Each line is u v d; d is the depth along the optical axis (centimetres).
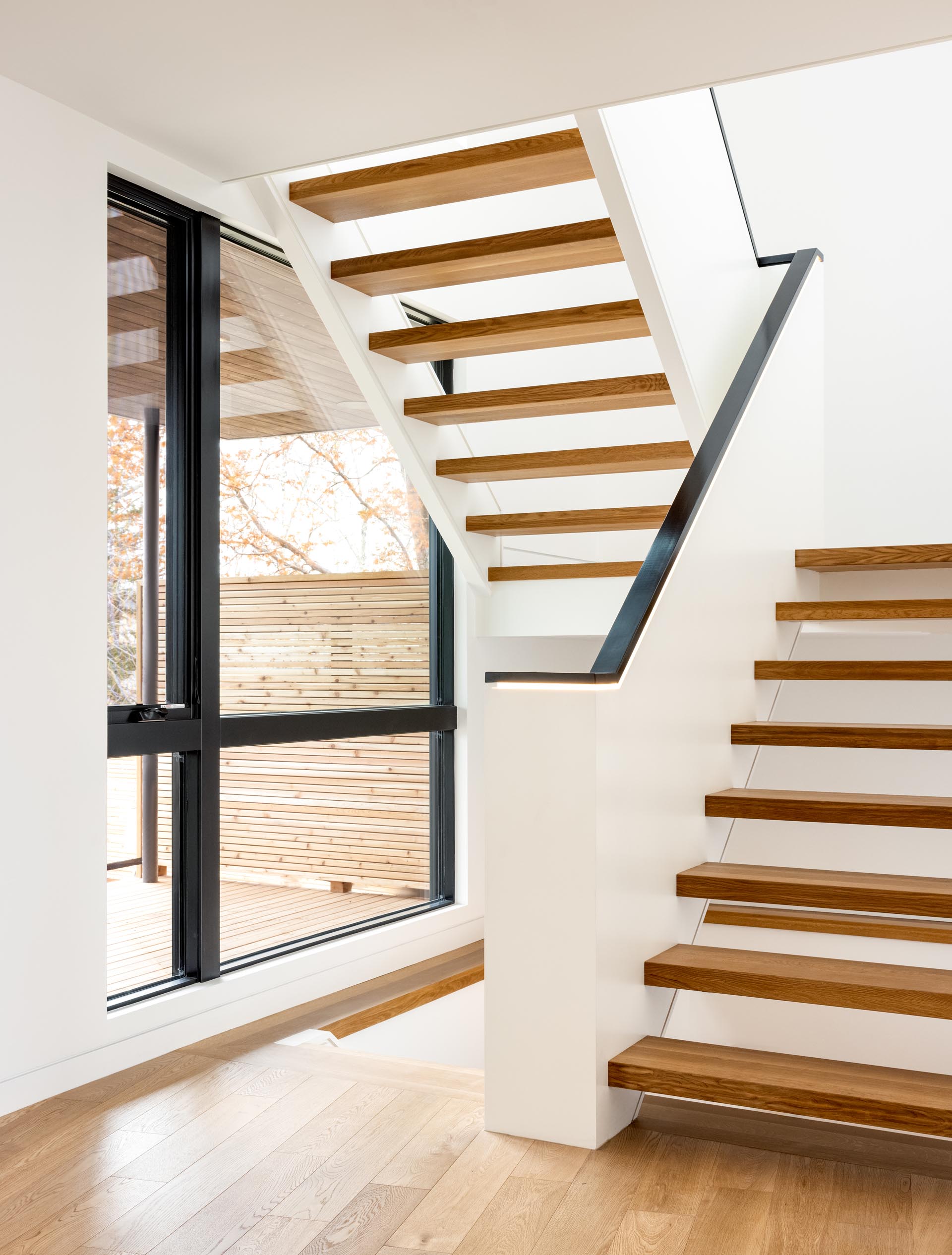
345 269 386
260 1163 252
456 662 520
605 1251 211
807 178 604
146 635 360
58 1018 302
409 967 469
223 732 386
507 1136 267
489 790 271
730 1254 209
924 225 580
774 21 259
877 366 587
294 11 252
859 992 258
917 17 257
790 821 341
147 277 361
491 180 357
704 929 317
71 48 272
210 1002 359
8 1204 232
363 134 328
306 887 437
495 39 267
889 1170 246
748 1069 258
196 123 319
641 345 616
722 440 351
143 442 359
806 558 443
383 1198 233
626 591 477
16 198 295
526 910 266
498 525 464
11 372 293
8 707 291
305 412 440
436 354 414
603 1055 261
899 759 354
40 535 301
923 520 577
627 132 346
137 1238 216
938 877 322
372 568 477
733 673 362
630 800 278
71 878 308
